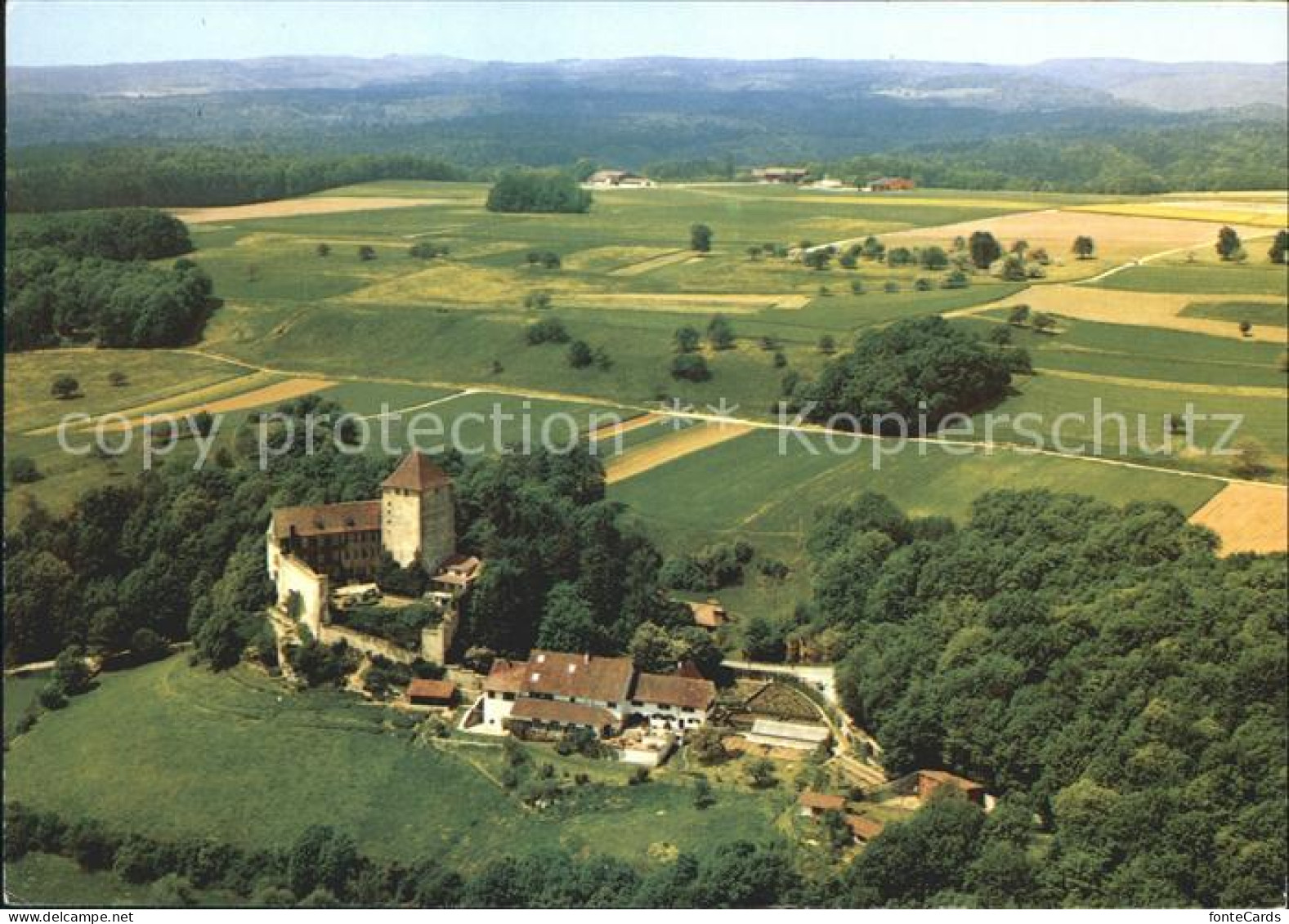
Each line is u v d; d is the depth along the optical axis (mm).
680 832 178500
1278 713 186750
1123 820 171625
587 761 196000
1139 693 189625
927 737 193625
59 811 186000
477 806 185875
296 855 174375
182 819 184625
